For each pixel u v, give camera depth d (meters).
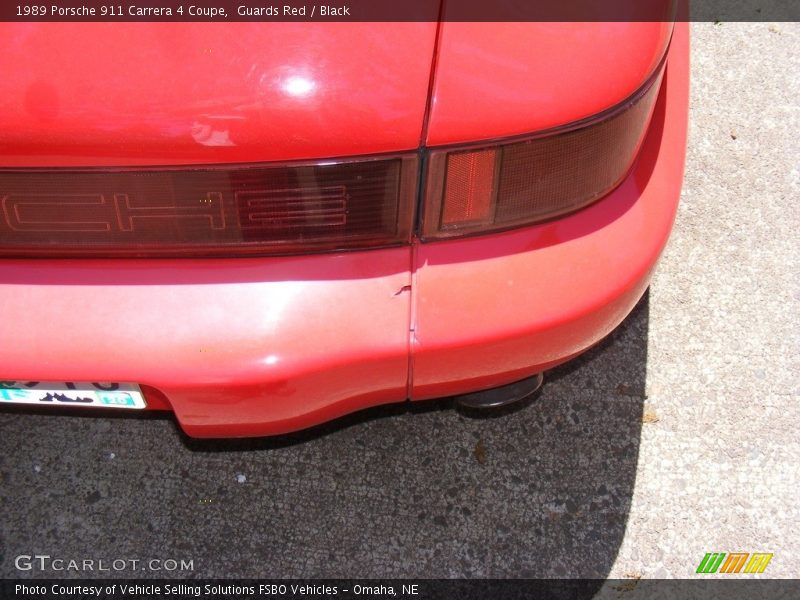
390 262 1.44
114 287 1.45
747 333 2.46
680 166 1.73
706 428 2.28
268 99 1.27
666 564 2.05
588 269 1.49
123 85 1.29
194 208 1.37
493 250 1.45
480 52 1.33
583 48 1.38
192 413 1.54
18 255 1.47
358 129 1.29
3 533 2.10
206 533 2.11
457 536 2.10
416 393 1.62
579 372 2.39
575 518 2.13
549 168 1.40
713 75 3.10
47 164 1.33
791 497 2.15
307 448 2.26
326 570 2.05
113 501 2.17
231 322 1.42
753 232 2.69
